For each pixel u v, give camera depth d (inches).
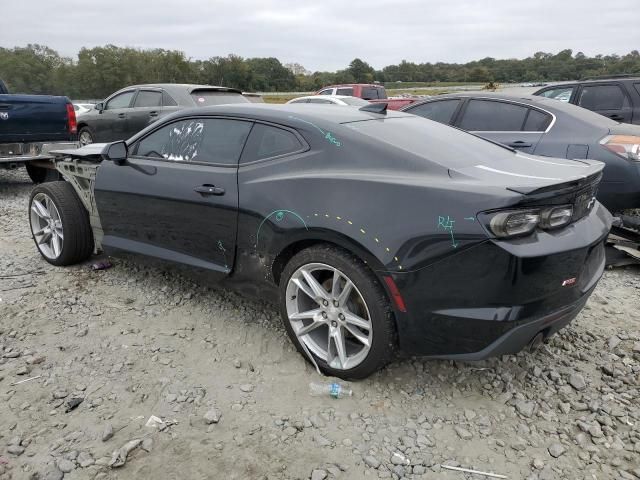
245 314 149.3
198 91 402.0
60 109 319.9
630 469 94.0
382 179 107.9
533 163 124.7
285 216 116.9
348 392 112.4
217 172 133.3
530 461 95.8
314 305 123.4
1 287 164.4
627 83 325.7
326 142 118.9
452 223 97.8
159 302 156.2
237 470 91.8
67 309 150.2
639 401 113.5
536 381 120.0
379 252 103.0
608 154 202.8
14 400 109.0
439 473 92.4
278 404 109.5
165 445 97.1
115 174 159.2
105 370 120.5
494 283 96.1
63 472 90.2
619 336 141.3
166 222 146.6
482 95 249.4
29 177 383.2
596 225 114.7
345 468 92.7
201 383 116.3
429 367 124.1
